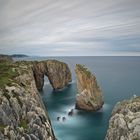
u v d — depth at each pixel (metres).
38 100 63.34
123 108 50.81
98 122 73.38
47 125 49.06
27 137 39.84
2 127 37.28
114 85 148.25
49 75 134.75
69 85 150.75
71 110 86.44
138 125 41.84
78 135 63.88
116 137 44.66
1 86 48.16
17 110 44.19
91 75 87.38
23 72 69.94
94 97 85.44
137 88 135.12
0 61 105.12
